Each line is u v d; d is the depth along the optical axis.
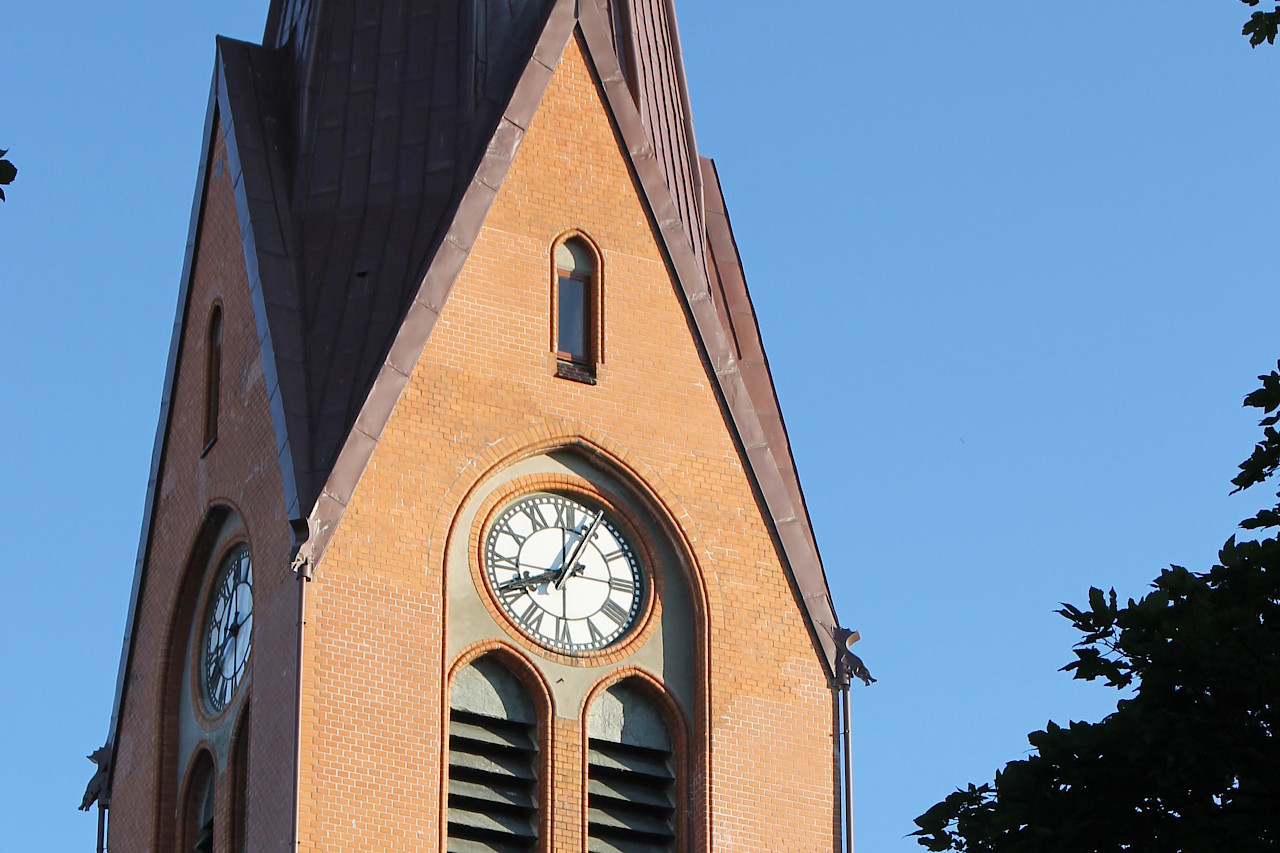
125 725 70.19
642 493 67.19
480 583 65.00
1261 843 41.75
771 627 67.19
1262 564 43.41
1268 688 42.34
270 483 65.31
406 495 64.69
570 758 64.56
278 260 67.88
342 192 68.94
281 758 62.09
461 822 63.12
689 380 68.50
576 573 66.06
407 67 70.62
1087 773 42.88
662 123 72.12
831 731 66.81
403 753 62.62
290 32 72.88
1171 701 42.81
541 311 67.69
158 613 69.62
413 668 63.38
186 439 70.38
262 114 70.88
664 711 66.12
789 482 69.44
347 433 64.44
